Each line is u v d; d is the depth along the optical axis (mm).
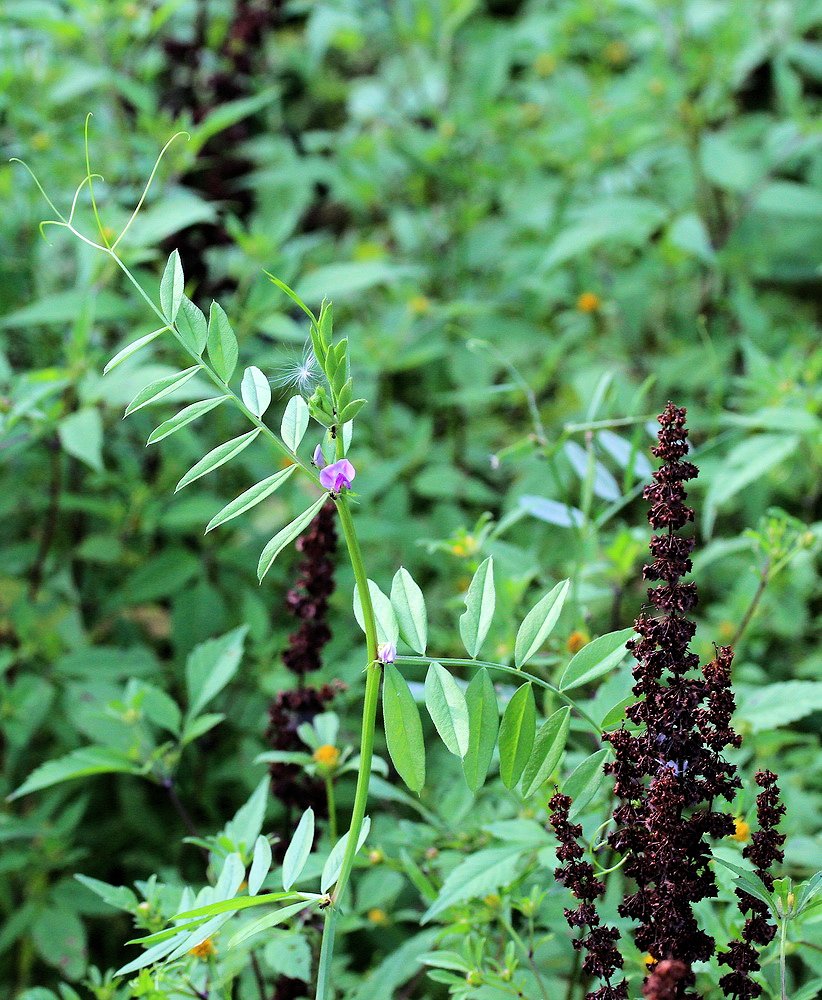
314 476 658
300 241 1330
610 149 1388
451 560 1080
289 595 785
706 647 941
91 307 918
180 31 1440
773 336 1287
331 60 1869
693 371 1247
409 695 662
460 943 763
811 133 1336
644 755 671
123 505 1080
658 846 667
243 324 1039
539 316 1390
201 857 960
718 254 1313
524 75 1782
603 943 677
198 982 734
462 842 782
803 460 1065
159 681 996
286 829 795
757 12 1487
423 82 1672
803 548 823
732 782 674
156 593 1035
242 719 964
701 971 709
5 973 917
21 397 881
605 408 861
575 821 752
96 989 762
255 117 1513
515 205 1443
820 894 677
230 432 1118
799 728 930
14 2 1195
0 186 1130
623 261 1430
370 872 805
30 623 976
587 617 826
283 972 740
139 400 666
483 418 1312
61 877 949
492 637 831
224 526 1075
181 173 1166
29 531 1147
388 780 869
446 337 1343
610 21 1587
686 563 670
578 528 818
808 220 1418
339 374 650
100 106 1344
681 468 668
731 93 1448
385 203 1545
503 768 672
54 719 958
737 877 668
